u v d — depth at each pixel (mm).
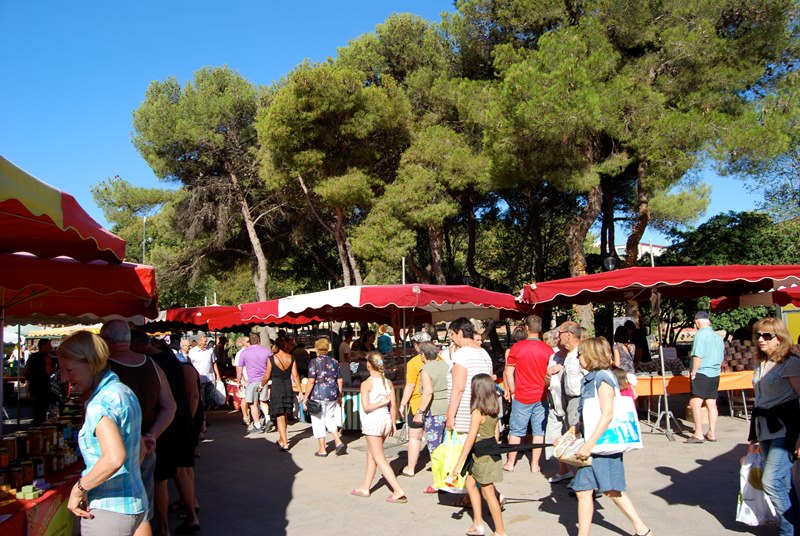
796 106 14727
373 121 18812
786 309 11367
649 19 15453
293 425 12305
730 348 10391
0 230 4246
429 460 8414
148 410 4000
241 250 28375
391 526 5535
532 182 18281
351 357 13211
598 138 15711
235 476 7734
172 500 6652
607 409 4371
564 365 6324
